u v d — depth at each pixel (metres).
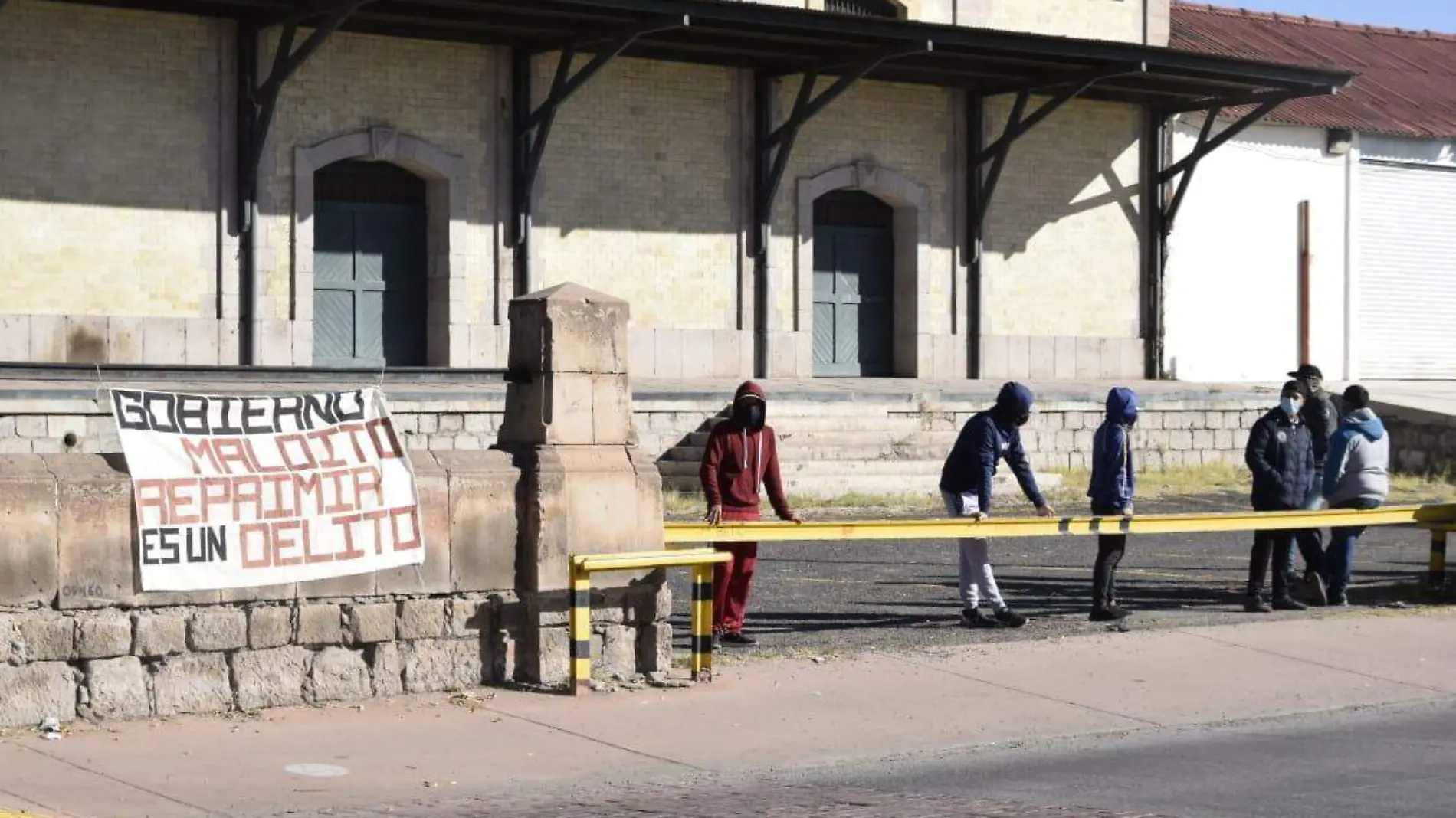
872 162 29.44
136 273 23.78
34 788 8.44
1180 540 20.62
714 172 28.02
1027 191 30.94
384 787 8.88
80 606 9.70
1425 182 35.84
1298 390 15.44
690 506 21.80
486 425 22.55
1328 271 34.44
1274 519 14.81
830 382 28.03
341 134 25.12
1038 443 27.20
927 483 24.00
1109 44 27.11
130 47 23.64
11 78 22.89
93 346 23.45
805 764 9.70
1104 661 12.89
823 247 29.77
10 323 22.91
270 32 24.53
